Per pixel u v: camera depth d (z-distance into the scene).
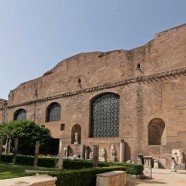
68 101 36.28
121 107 29.38
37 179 7.72
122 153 27.50
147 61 28.34
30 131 31.19
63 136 35.47
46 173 9.36
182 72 25.16
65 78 37.97
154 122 26.64
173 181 16.56
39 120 40.50
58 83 38.97
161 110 25.83
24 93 45.47
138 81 28.41
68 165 20.55
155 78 27.05
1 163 24.38
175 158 23.64
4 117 48.59
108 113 31.27
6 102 49.59
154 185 14.83
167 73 26.17
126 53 30.61
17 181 7.23
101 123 31.77
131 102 28.55
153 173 20.38
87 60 35.25
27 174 9.13
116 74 31.02
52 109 39.50
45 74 41.97
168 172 21.14
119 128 29.03
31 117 42.22
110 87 31.17
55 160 22.45
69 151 34.09
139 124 27.23
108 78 31.83
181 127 24.03
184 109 24.22
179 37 26.30
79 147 32.91
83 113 33.62
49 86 40.53
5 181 7.19
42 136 32.28
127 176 17.47
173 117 24.80
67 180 9.90
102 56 33.41
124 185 14.24
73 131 34.78
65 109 36.41
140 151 26.47
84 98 34.06
